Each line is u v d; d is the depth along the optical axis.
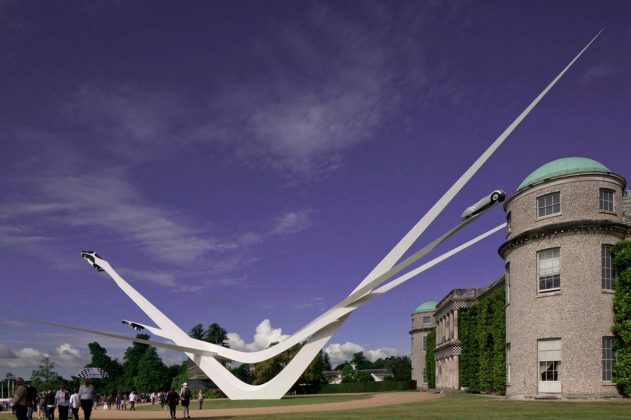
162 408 43.56
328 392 83.25
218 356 36.91
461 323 54.78
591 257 29.98
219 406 40.00
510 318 33.69
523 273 32.44
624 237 30.77
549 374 30.36
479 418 18.72
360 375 139.00
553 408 22.66
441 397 41.44
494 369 41.81
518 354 32.22
